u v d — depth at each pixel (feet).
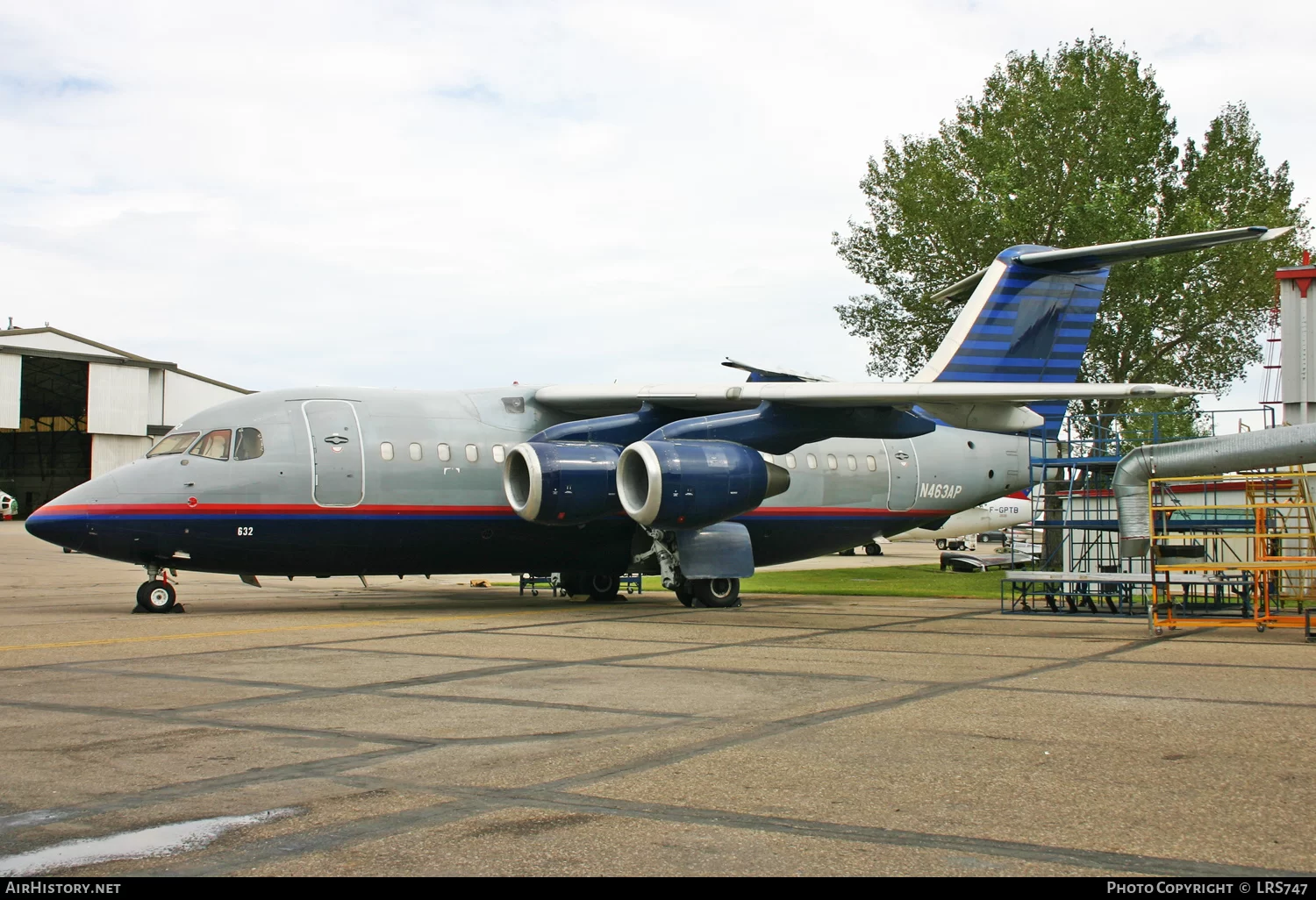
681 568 53.62
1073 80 99.30
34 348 189.57
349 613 49.90
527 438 54.95
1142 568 54.54
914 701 25.23
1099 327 99.86
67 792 16.93
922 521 64.23
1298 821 15.48
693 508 49.16
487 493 52.85
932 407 53.16
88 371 200.03
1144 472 53.16
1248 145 107.86
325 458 49.47
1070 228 95.30
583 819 15.53
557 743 20.57
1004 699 25.48
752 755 19.54
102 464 197.88
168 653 33.68
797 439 52.49
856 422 52.49
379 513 50.42
